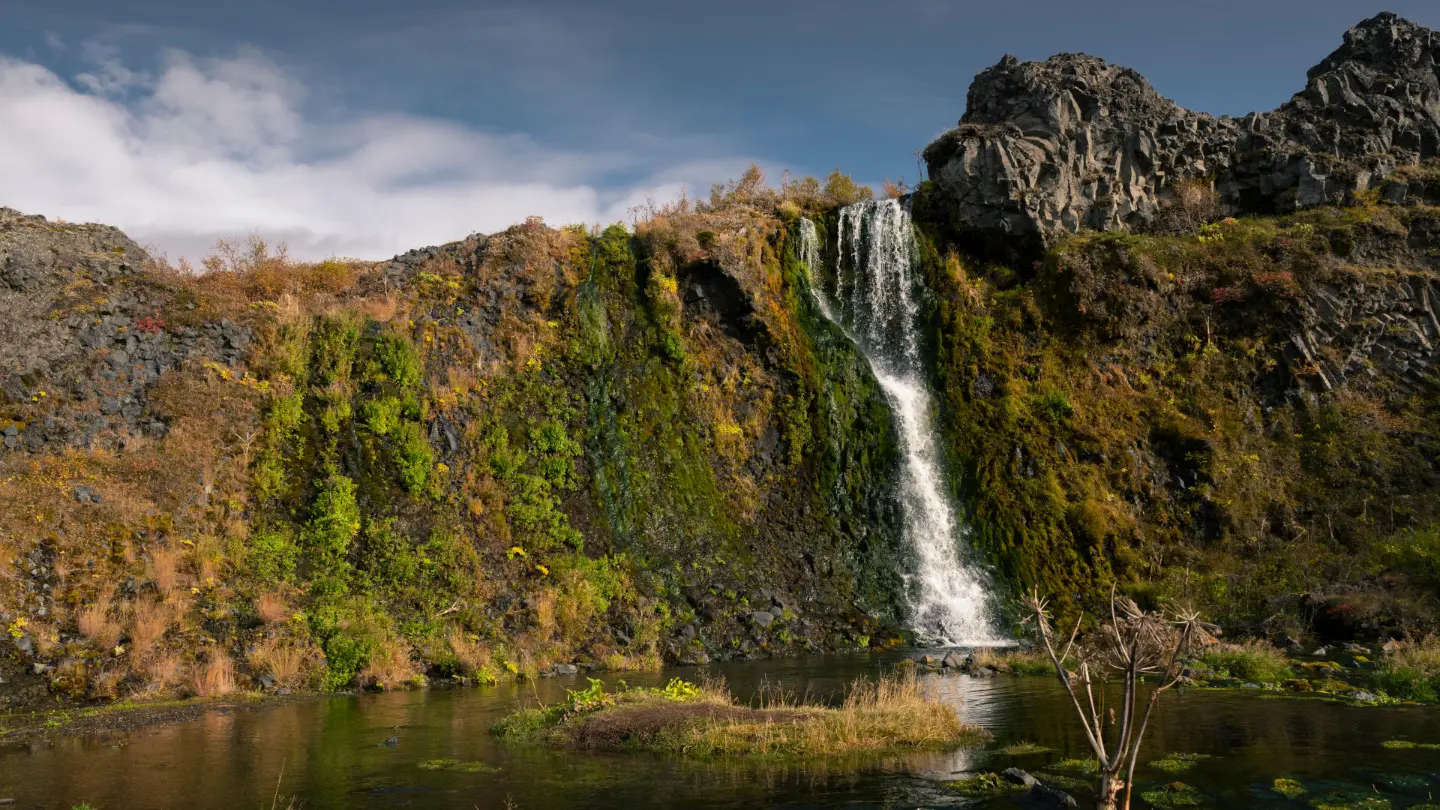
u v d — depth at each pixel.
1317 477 29.45
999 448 29.64
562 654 20.89
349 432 24.08
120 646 17.09
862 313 34.59
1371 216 33.88
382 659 18.50
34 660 16.25
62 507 19.16
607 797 9.34
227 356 24.62
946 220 35.66
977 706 14.38
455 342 27.95
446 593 21.25
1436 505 27.84
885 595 26.42
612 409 28.36
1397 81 37.28
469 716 14.77
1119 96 36.25
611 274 31.72
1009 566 27.16
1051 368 31.73
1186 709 13.70
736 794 9.34
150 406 22.59
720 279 31.78
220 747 12.31
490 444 25.73
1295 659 19.05
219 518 20.77
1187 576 26.58
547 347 29.30
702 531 26.25
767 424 30.20
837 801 9.02
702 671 20.05
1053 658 7.48
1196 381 31.66
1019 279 34.41
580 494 25.80
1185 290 32.91
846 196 38.34
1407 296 32.34
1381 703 14.12
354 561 21.27
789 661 21.59
